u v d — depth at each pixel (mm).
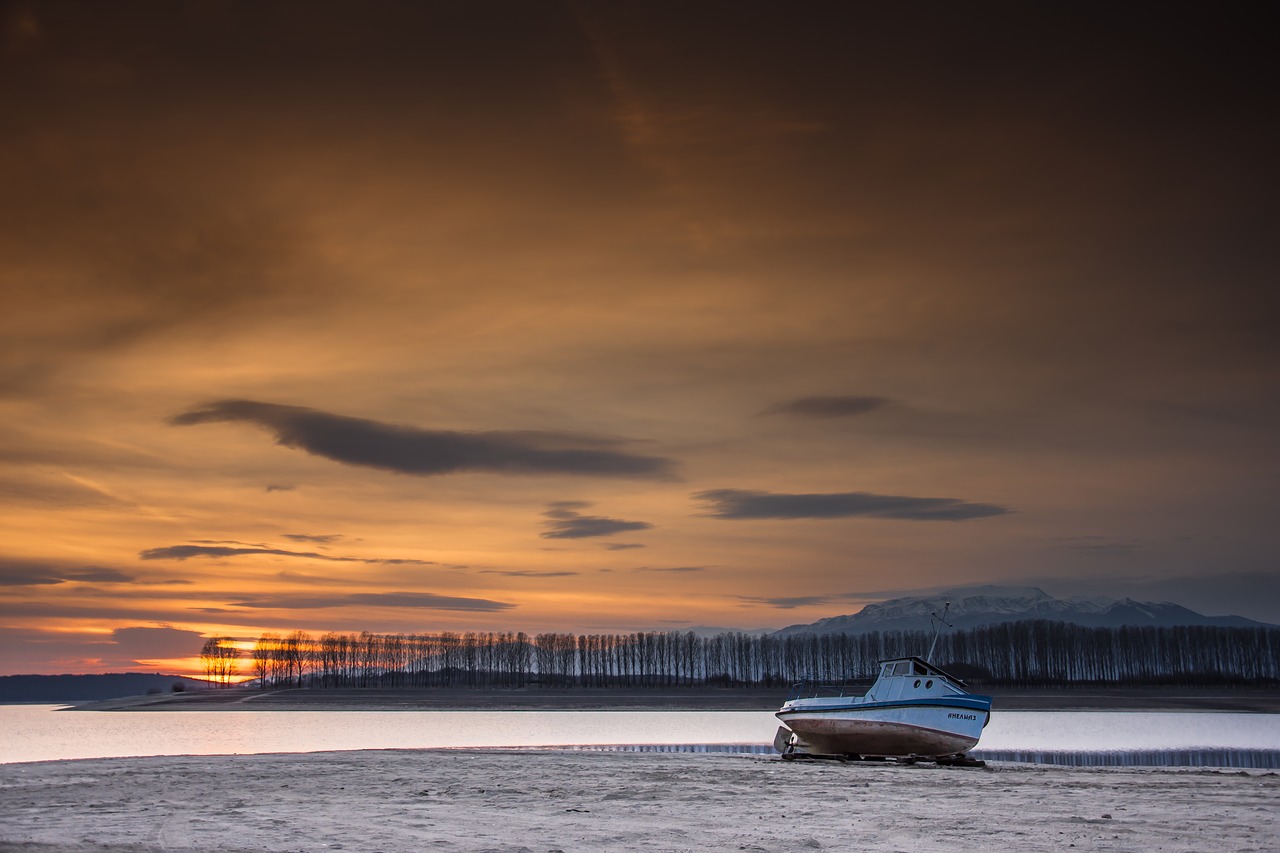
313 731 99375
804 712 56938
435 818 28297
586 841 23891
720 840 24188
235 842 23531
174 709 164375
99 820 27688
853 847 23109
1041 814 29375
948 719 51906
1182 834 25094
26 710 172375
